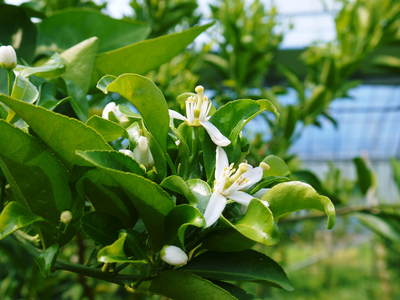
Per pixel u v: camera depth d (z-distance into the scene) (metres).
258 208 0.29
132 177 0.29
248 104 0.34
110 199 0.32
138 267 0.33
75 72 0.38
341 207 0.67
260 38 0.83
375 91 3.02
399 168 0.74
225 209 0.32
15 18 0.43
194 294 0.31
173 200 0.31
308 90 0.83
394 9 0.74
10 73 0.34
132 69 0.40
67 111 0.38
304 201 0.30
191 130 0.33
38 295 0.69
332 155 3.74
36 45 0.43
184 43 0.40
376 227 0.63
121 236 0.29
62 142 0.30
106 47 0.45
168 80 0.66
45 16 0.46
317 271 3.19
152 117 0.31
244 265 0.32
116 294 0.97
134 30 0.46
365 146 3.64
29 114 0.29
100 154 0.29
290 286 0.31
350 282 3.02
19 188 0.32
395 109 3.15
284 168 0.35
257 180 0.33
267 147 0.71
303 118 0.75
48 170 0.32
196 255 0.33
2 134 0.30
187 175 0.32
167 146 0.33
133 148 0.32
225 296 0.30
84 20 0.45
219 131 0.33
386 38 0.75
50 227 0.33
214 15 0.83
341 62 0.75
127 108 0.33
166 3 0.70
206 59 0.80
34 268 0.51
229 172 0.31
